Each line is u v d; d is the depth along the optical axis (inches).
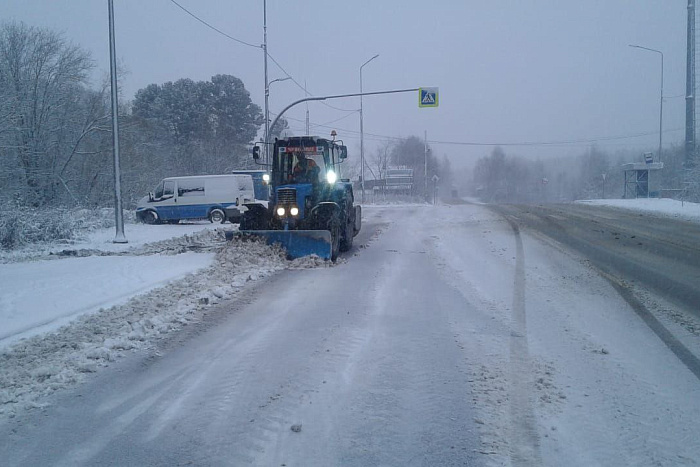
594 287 434.3
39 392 232.2
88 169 1284.4
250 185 1192.2
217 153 2014.0
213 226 1087.6
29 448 185.5
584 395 223.8
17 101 1018.7
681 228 890.1
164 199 1153.4
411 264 550.9
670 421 201.6
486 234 807.1
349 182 720.3
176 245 734.5
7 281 467.5
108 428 199.2
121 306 373.4
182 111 2358.5
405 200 2401.6
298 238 570.6
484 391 227.0
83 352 282.0
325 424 199.6
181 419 205.3
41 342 298.2
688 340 299.1
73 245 781.3
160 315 346.0
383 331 312.2
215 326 329.1
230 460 175.6
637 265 537.0
